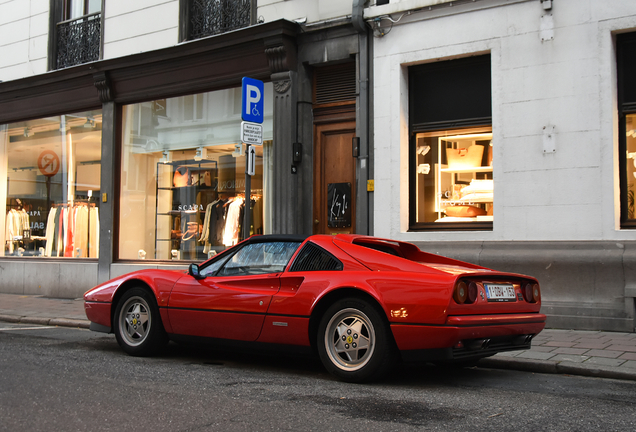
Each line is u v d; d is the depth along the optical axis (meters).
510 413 4.01
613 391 4.73
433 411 4.04
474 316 4.68
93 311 6.57
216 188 11.55
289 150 10.16
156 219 12.26
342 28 9.77
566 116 7.95
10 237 14.52
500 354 5.95
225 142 11.45
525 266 8.01
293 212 10.11
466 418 3.87
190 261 11.69
